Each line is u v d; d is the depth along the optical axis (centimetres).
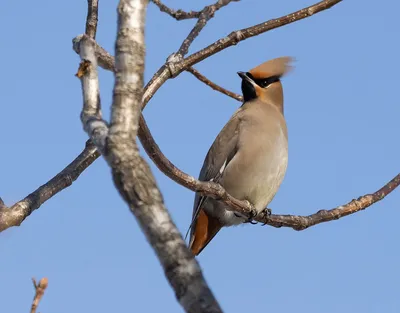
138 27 552
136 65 543
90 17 1059
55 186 970
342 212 1205
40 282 608
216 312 424
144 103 1066
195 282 438
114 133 521
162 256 454
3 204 907
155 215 478
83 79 666
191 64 1108
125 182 494
